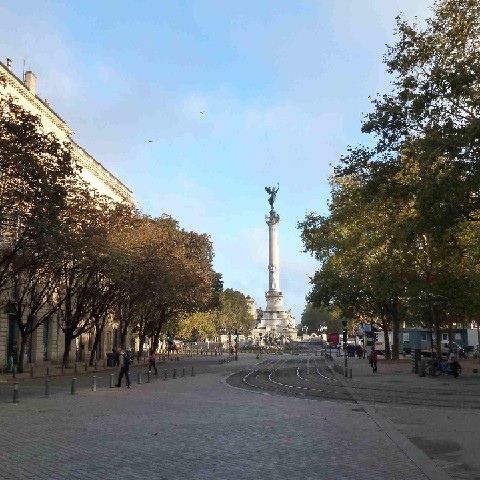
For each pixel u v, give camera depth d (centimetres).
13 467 1051
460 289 4291
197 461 1119
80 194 4047
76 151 6044
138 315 6975
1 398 2352
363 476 1005
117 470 1036
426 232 2927
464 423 1669
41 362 5512
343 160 3109
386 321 6850
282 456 1171
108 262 4094
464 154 2575
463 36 2730
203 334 12425
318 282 6325
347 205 4272
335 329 16425
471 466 1093
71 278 4469
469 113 2734
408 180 3025
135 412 1881
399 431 1505
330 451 1225
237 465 1087
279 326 12006
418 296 4450
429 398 2470
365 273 5106
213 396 2508
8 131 2936
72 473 1009
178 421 1667
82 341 6700
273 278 12025
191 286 6216
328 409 2006
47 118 5381
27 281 4000
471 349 8275
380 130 2892
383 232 3928
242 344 13938
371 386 3127
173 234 6694
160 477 988
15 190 3070
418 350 4272
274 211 12062
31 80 5400
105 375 4172
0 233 3622
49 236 3216
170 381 3522
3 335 4731
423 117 2792
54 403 2148
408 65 2822
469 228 3566
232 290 15088
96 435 1408
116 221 4597
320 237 5875
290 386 3148
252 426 1573
